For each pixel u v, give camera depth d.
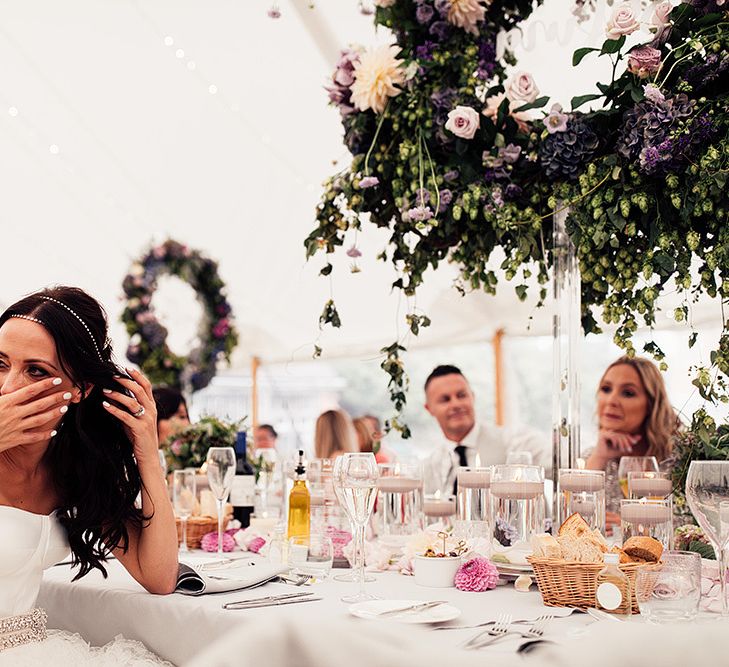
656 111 1.83
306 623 0.46
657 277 2.08
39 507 1.88
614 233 1.94
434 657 0.45
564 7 2.70
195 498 2.70
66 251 6.58
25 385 1.79
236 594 1.79
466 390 4.68
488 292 2.31
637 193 1.92
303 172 5.83
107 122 5.68
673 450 2.14
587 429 6.19
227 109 5.45
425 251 2.33
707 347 5.21
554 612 1.51
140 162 5.97
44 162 5.95
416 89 2.22
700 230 1.93
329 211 2.36
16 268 6.56
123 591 1.85
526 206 2.20
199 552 2.53
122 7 4.81
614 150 2.03
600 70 2.87
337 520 2.29
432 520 2.47
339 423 5.14
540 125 2.15
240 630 0.46
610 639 0.48
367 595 1.74
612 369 3.83
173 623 1.68
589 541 1.62
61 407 1.76
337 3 4.25
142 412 1.88
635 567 1.53
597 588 1.51
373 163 2.26
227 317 6.59
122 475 1.87
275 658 0.45
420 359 11.64
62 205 6.28
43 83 5.41
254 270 6.76
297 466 2.29
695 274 2.30
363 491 1.71
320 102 5.24
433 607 1.52
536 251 2.22
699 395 1.88
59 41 5.11
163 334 6.45
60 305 1.85
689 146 1.79
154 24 4.89
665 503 1.85
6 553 1.73
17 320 1.82
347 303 6.78
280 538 2.20
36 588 1.83
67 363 1.82
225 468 2.39
